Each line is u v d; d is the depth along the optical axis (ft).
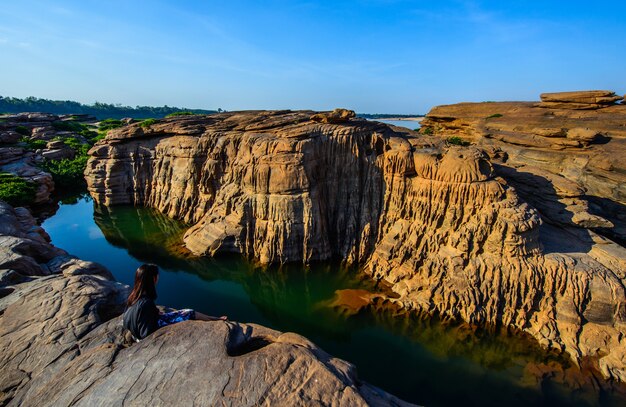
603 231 126.62
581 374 72.59
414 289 96.07
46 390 24.88
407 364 78.18
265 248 115.85
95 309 35.12
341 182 121.49
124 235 145.38
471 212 96.22
